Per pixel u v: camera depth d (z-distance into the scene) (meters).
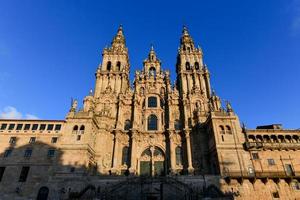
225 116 56.78
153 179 46.38
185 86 71.44
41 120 55.59
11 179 48.50
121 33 90.50
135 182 46.03
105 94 67.75
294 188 47.12
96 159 54.91
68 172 48.25
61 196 45.53
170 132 61.00
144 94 70.56
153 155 59.44
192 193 43.19
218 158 50.75
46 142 53.12
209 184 46.50
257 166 50.59
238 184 46.84
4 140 53.16
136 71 75.81
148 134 62.03
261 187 46.69
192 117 64.12
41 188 47.31
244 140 54.06
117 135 59.56
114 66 75.88
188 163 55.44
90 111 56.75
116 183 46.72
